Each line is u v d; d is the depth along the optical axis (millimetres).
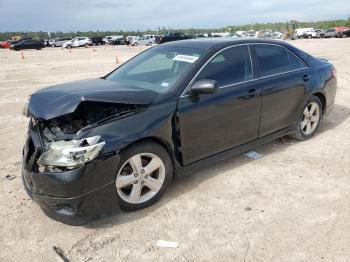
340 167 4645
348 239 3191
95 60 23578
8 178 4590
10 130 6750
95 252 3137
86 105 3676
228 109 4250
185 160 3994
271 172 4531
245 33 62438
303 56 5430
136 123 3490
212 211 3684
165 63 4395
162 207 3777
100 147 3213
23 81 13375
